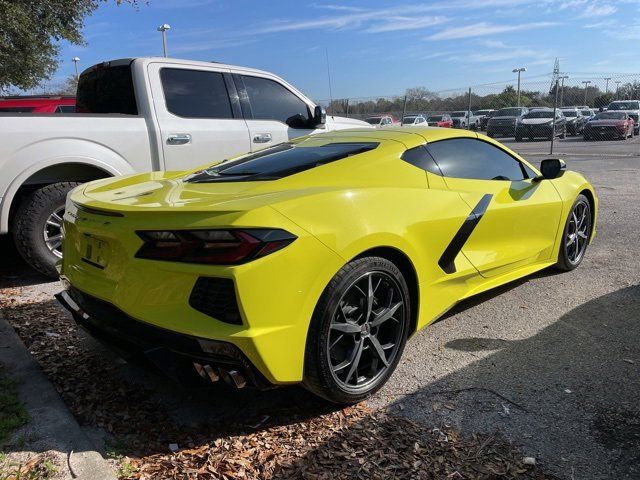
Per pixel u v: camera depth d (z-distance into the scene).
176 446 2.49
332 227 2.55
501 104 35.84
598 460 2.35
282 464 2.35
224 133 5.48
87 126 4.66
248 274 2.27
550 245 4.45
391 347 2.95
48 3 13.49
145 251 2.43
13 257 5.77
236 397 2.93
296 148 3.58
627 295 4.26
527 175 4.36
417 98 26.41
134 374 3.17
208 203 2.47
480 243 3.61
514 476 2.25
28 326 3.82
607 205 7.98
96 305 2.72
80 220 2.79
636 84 28.45
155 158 5.04
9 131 4.26
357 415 2.72
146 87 5.09
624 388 2.91
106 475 2.21
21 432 2.48
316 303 2.49
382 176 3.19
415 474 2.27
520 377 3.06
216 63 5.64
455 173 3.63
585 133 23.64
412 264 2.98
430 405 2.79
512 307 4.09
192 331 2.29
